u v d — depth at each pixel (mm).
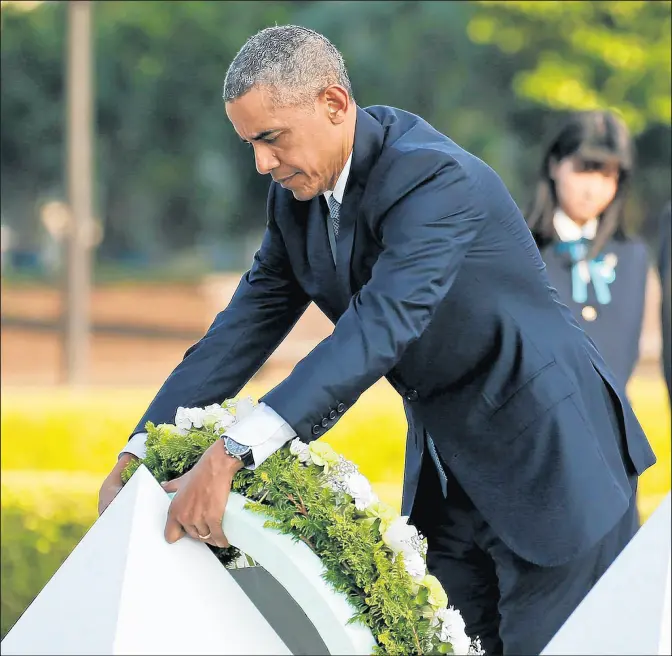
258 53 4723
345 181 5023
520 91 35438
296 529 4211
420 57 42156
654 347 32688
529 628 5355
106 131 54094
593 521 5094
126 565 3957
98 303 52312
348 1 43062
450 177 4906
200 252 69625
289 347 34438
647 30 34875
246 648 3982
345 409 4566
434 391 5398
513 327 5188
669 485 11320
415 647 4238
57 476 11078
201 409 4824
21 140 58625
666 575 3814
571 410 5191
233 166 55000
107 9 49375
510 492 5254
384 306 4664
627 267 8320
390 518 4301
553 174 8312
